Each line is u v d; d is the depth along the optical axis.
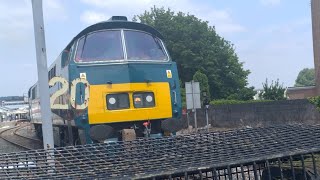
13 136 31.83
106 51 10.20
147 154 3.43
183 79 50.94
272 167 3.91
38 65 5.72
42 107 5.66
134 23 10.65
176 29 51.25
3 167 3.11
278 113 24.78
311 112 23.05
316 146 3.64
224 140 3.82
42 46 5.74
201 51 50.75
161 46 10.90
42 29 5.76
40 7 5.77
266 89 38.16
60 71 11.34
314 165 3.55
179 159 3.32
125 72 10.05
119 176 2.92
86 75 9.82
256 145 3.68
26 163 3.16
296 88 52.75
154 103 10.27
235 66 53.44
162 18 52.66
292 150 3.51
